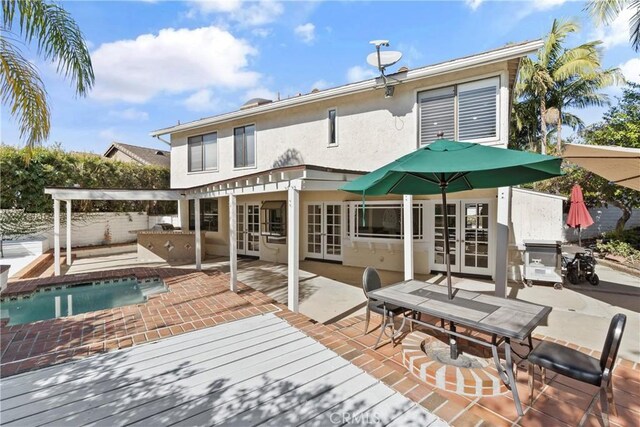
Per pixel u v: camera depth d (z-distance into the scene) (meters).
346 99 13.98
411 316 7.30
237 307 8.77
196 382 5.12
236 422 4.21
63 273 14.16
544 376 5.21
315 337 6.84
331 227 17.05
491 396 4.91
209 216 20.47
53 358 5.84
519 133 28.36
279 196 17.56
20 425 4.07
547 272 11.58
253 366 5.64
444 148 4.87
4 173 17.28
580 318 8.41
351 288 11.76
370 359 5.91
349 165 13.92
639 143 15.67
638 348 6.63
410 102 12.06
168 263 17.06
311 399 4.72
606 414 4.02
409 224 10.51
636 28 10.45
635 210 21.33
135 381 5.13
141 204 24.34
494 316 4.98
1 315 9.27
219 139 19.14
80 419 4.20
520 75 24.28
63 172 19.52
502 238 9.20
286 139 16.19
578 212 13.16
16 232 17.66
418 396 4.82
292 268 8.31
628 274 13.86
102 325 7.45
